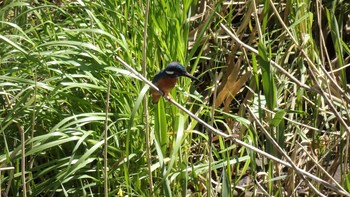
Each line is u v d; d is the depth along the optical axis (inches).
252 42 462.9
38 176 381.7
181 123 374.3
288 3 444.5
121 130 394.6
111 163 392.8
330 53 504.1
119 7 419.5
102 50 394.3
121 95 390.0
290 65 462.6
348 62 486.6
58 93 385.1
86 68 375.2
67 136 378.0
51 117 398.0
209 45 462.9
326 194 408.8
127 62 395.9
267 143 387.2
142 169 391.9
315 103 426.9
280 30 480.4
